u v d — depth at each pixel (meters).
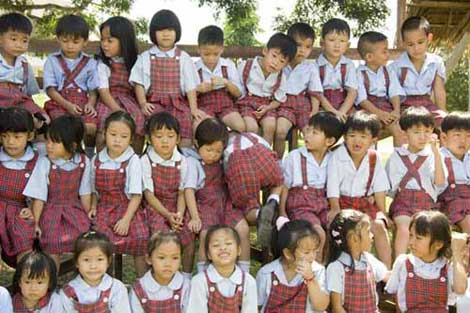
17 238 3.63
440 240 3.49
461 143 4.24
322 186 4.09
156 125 3.81
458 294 3.52
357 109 4.89
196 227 3.85
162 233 3.42
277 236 3.57
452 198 4.22
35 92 4.42
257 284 3.61
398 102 4.90
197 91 4.49
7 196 3.74
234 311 3.41
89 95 4.36
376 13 5.91
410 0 6.32
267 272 3.57
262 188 4.12
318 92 4.73
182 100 4.46
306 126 4.23
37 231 3.69
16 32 4.08
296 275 3.52
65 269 4.14
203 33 4.57
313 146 4.08
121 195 3.85
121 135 3.79
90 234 3.39
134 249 3.76
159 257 3.35
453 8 6.53
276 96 4.63
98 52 4.80
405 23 4.98
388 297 3.87
